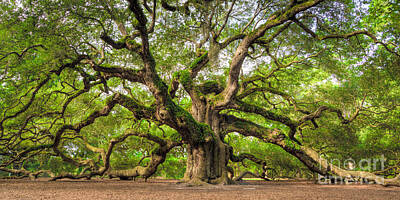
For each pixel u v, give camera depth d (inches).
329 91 898.1
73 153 1310.3
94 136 1188.5
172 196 292.0
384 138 1010.7
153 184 606.5
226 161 653.9
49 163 1282.0
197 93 675.4
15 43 555.8
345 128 904.3
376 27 755.4
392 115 874.1
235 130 721.0
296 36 704.4
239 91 775.1
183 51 763.4
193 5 544.1
